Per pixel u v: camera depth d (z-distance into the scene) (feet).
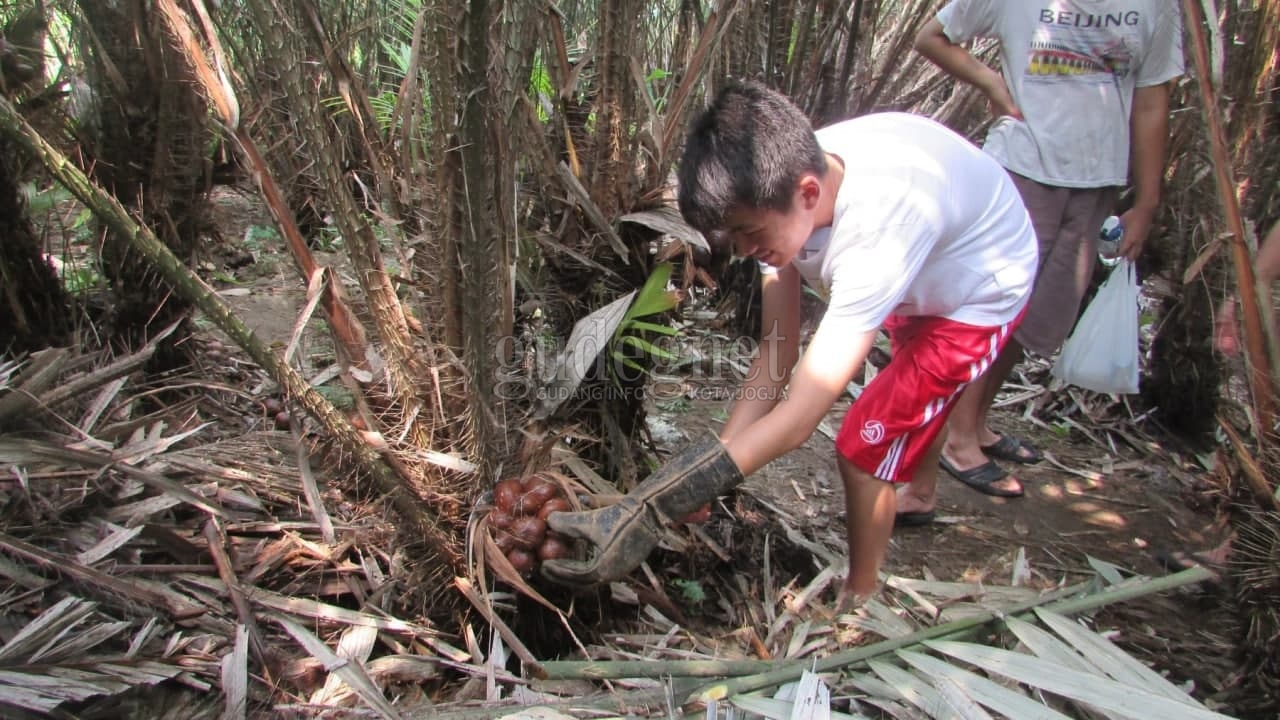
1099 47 8.32
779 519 8.46
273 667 5.44
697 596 7.16
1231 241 5.73
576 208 6.60
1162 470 10.30
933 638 5.77
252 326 10.82
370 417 5.45
